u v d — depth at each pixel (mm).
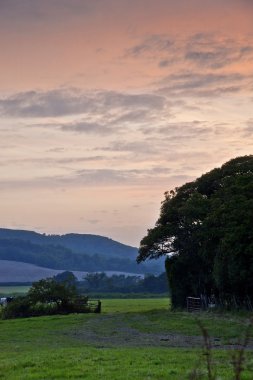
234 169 71812
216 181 72250
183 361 21719
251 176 60125
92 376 18344
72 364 21406
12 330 48719
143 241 71812
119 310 85000
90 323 53875
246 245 52500
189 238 68688
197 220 66750
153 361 21734
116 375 18359
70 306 75625
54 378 18297
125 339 36875
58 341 37156
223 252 55344
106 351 26469
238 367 8102
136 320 55375
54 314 74375
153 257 72688
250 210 53812
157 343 32938
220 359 21828
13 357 25578
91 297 167125
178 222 70250
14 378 18484
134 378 17469
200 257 66688
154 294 189250
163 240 71250
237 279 53750
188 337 36281
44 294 74125
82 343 34906
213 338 34594
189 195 72438
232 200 57125
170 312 64812
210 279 66875
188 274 71062
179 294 72250
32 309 73688
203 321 46562
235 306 56406
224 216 55938
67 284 76562
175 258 72438
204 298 63656
